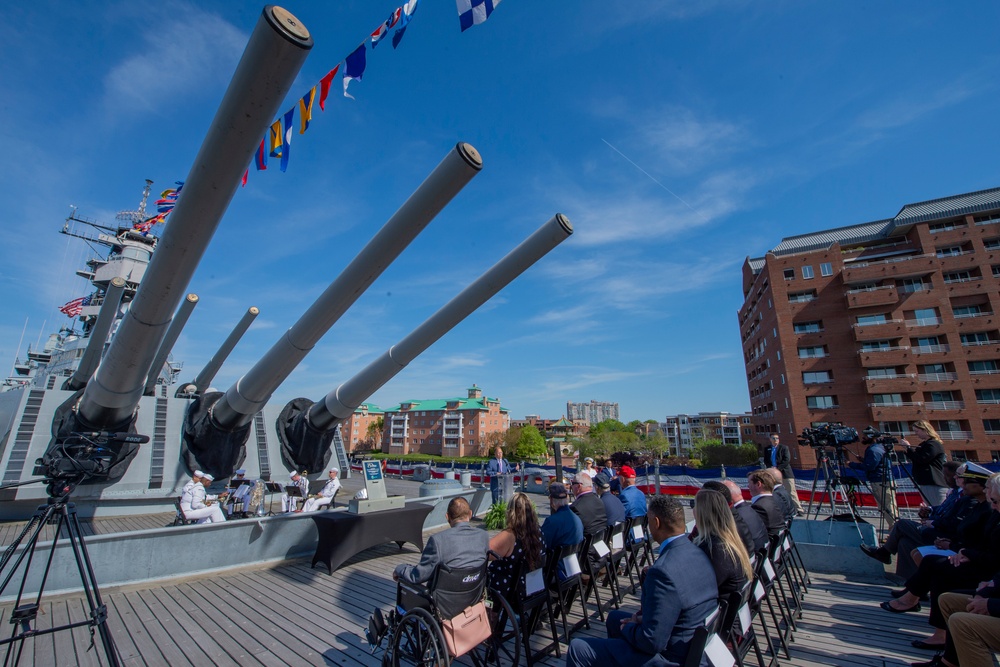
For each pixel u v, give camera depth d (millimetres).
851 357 37594
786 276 41062
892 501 7379
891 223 41688
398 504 7453
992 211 37750
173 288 4816
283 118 4867
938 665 3594
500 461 11578
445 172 4375
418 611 3289
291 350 7188
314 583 6094
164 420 10727
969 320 35375
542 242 5758
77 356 13570
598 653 2848
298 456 11000
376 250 5270
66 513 3779
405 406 102375
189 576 6215
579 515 5023
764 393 48156
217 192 3666
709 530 3295
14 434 8914
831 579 6133
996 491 3723
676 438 117750
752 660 3988
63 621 4797
